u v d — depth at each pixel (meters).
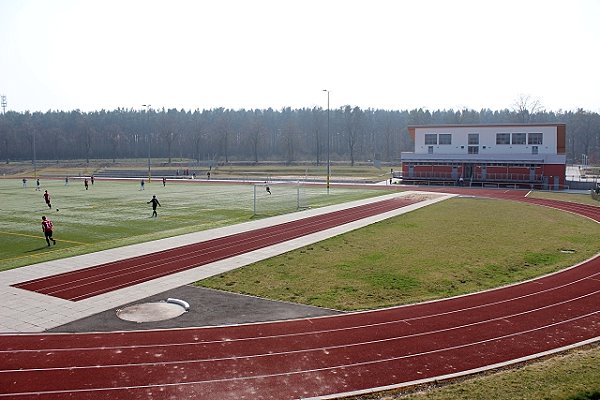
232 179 90.44
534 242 28.34
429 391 11.24
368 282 20.22
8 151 168.00
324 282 20.25
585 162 138.88
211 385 11.65
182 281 20.41
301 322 15.78
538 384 11.34
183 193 60.47
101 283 20.02
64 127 190.62
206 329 15.16
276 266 22.80
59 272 21.56
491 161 70.44
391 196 55.53
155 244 27.62
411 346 13.88
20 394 11.22
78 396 11.15
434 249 26.36
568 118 185.88
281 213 40.81
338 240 28.84
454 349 13.67
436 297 18.33
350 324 15.59
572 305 17.41
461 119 179.12
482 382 11.52
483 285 19.97
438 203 48.47
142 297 18.31
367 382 11.80
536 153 69.44
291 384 11.71
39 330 14.97
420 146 76.62
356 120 161.88
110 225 34.72
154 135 194.50
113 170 117.81
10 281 20.17
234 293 18.86
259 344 14.03
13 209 44.16
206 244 27.66
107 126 188.12
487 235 30.48
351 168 114.88
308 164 135.25
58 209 44.06
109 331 14.95
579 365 12.28
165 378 11.99
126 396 11.14
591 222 36.47
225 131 159.88
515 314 16.48
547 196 56.06
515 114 173.88
